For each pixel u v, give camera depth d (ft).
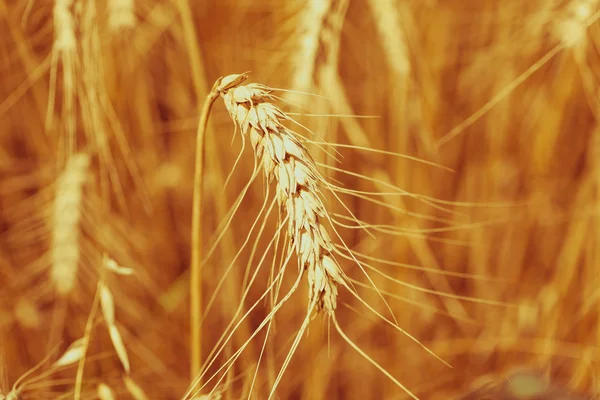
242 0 2.42
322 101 2.01
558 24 2.10
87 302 2.26
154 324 2.40
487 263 2.56
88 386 1.95
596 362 2.25
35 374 2.27
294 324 2.46
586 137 2.50
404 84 2.15
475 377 2.42
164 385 2.25
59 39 1.96
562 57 2.25
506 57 2.42
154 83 2.56
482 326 2.52
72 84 1.99
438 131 2.43
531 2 2.35
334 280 1.62
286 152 1.63
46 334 2.37
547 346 2.28
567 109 2.47
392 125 2.31
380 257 2.45
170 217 2.55
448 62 2.50
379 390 2.44
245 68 2.46
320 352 2.33
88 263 2.23
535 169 2.49
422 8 2.44
